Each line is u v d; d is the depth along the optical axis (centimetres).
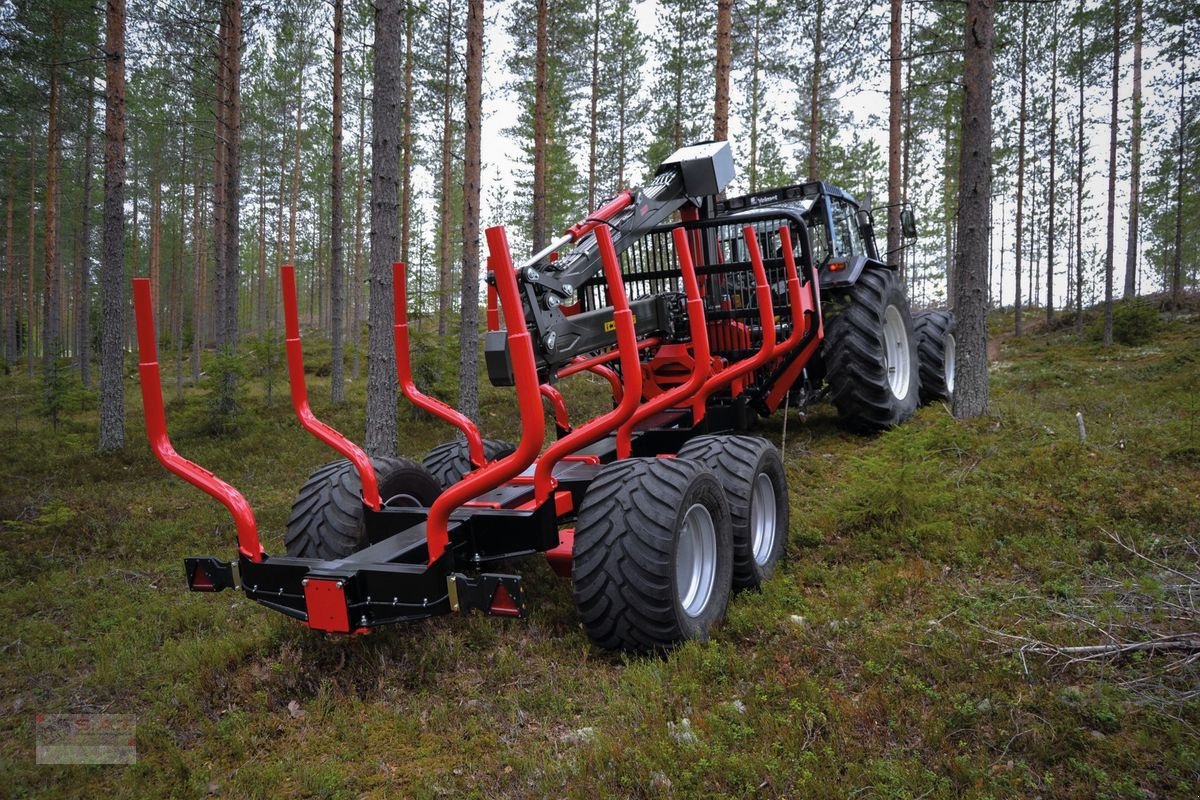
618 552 297
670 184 455
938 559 399
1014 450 556
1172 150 2194
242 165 3048
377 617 292
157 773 254
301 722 284
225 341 1540
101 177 2492
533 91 2138
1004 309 3644
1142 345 1688
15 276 3459
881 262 721
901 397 707
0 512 707
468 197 1062
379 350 722
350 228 3747
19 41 1391
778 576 392
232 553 569
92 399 1567
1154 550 380
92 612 452
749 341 564
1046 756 226
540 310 343
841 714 252
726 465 382
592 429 314
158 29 1623
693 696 270
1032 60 2381
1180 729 233
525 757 245
